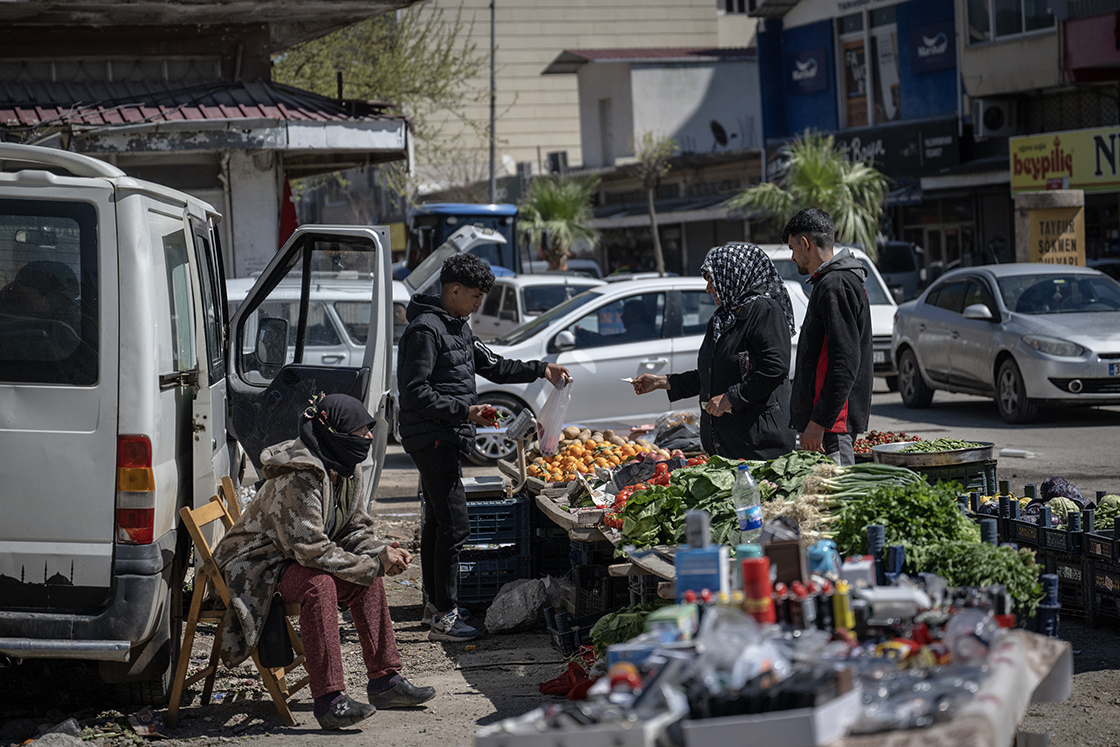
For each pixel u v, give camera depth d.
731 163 35.50
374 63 24.28
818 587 3.18
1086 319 13.19
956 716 2.52
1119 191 21.09
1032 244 18.09
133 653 4.77
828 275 5.50
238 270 13.46
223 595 4.87
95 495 4.56
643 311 11.91
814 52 31.95
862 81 30.86
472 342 6.39
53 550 4.55
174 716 4.92
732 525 4.58
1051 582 3.71
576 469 6.91
